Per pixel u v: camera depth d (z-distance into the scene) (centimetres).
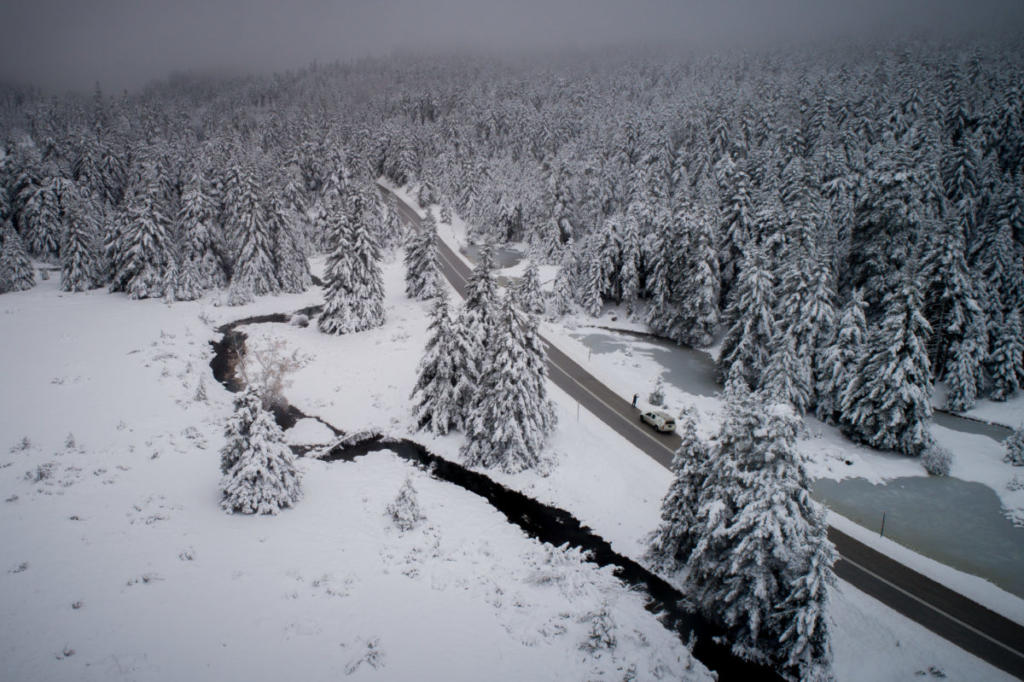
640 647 1691
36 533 1816
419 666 1483
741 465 1656
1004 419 3472
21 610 1462
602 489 2631
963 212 4369
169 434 2805
